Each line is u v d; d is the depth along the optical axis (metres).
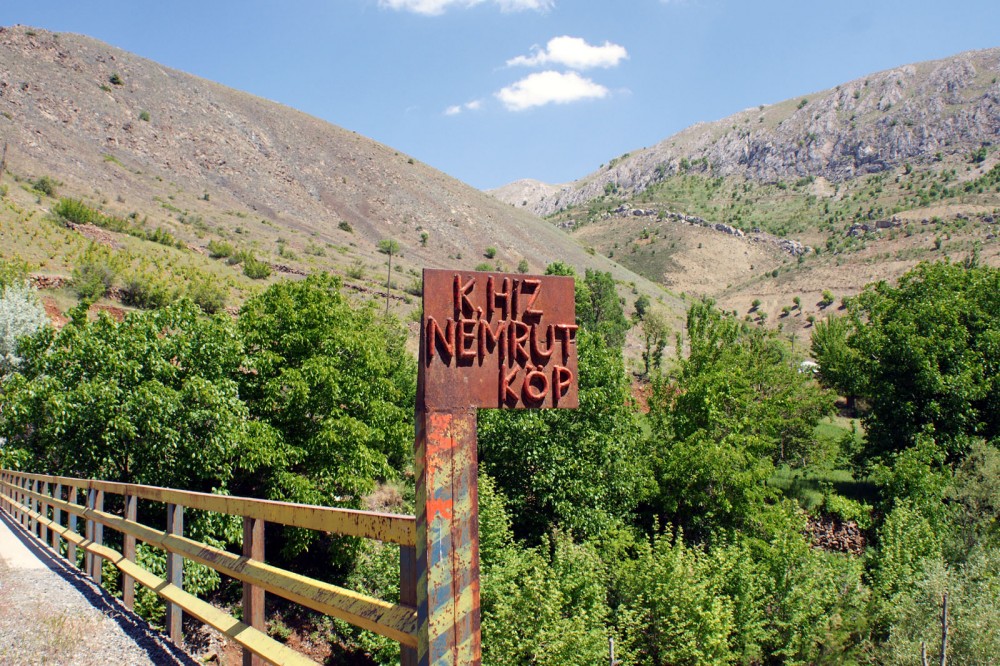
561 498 22.66
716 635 17.05
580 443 23.12
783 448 37.56
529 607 14.97
